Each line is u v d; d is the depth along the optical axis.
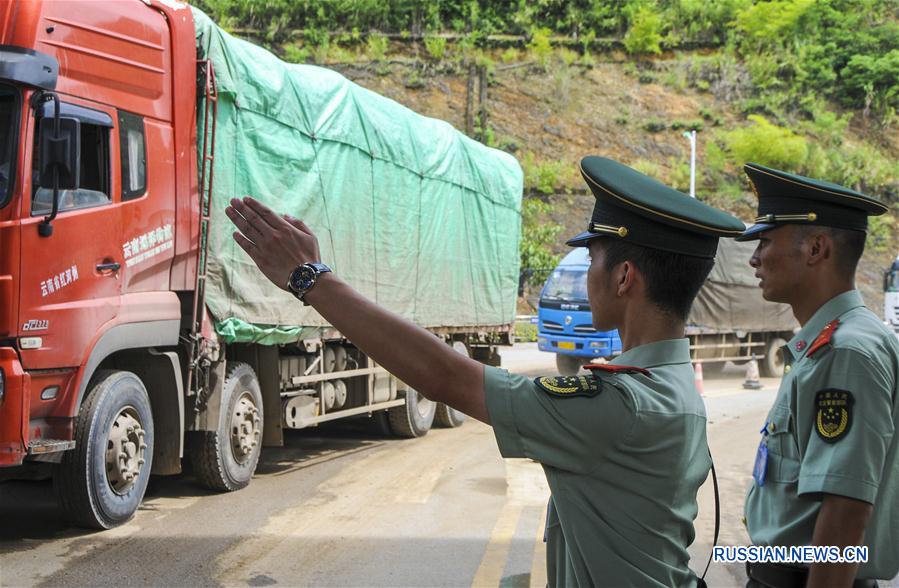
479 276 11.92
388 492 7.12
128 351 6.25
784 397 2.19
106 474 5.68
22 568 4.89
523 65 49.50
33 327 5.05
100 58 5.65
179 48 6.40
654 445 1.50
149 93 6.12
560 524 1.57
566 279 17.55
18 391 4.89
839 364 2.01
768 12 53.66
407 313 9.76
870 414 1.95
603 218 1.67
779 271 2.29
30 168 5.06
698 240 1.62
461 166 11.33
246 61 7.04
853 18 56.75
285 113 7.49
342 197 8.33
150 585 4.66
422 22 51.06
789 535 2.11
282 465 8.34
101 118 5.59
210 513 6.32
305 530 5.89
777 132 45.94
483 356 13.23
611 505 1.49
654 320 1.63
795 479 2.12
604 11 53.03
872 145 51.34
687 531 1.57
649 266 1.62
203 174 6.49
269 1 50.75
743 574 5.17
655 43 51.66
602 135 46.69
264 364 7.66
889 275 24.08
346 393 9.17
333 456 8.90
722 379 19.05
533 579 4.87
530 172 43.22
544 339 17.55
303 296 1.60
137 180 5.94
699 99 50.25
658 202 1.61
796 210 2.26
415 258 9.93
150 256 6.05
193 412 6.71
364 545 5.55
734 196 44.28
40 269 5.10
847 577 1.91
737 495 7.33
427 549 5.48
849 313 2.17
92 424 5.51
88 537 5.58
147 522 6.00
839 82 54.09
